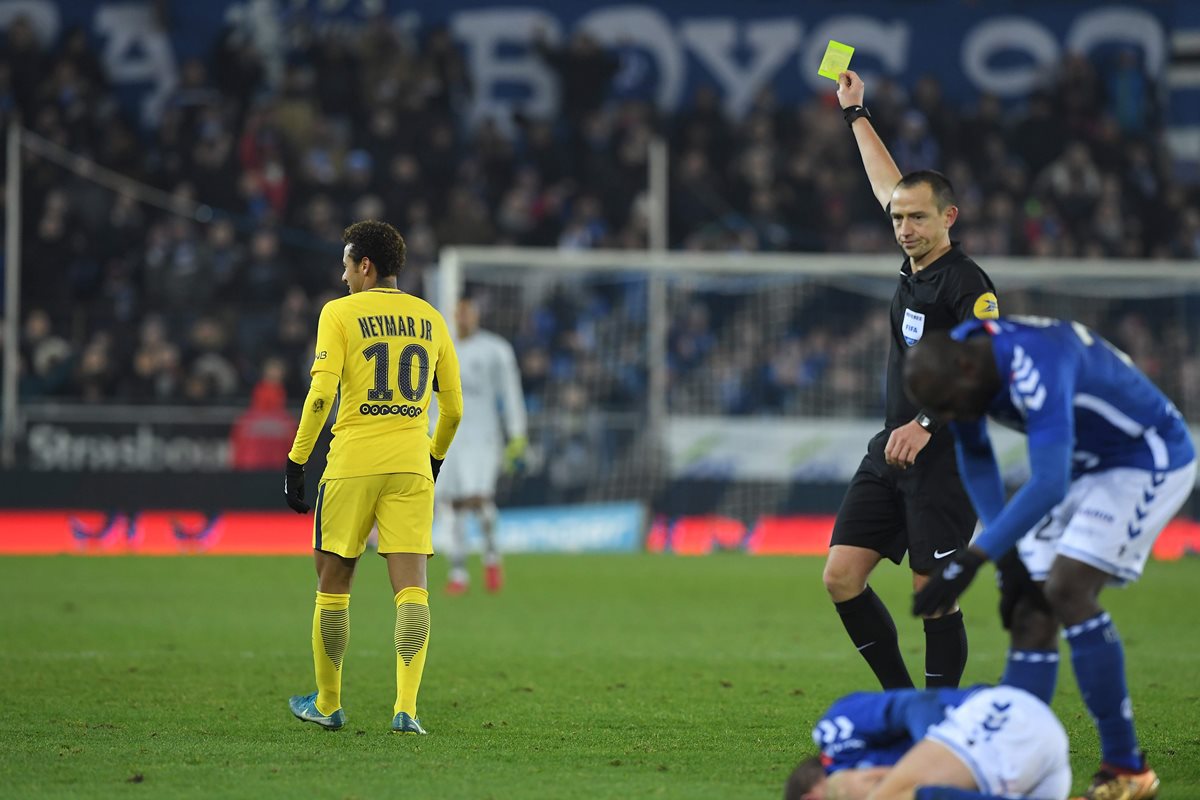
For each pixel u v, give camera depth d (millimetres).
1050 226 81062
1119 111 89062
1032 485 15414
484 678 28656
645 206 78875
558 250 78125
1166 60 90625
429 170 79312
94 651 32031
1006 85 90250
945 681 21312
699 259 61969
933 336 16188
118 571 52094
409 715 22344
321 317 22328
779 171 81500
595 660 31594
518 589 48531
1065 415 15680
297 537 61562
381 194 77250
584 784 18641
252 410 63312
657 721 23812
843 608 21797
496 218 79688
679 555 62469
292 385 70062
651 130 82938
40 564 54469
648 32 89562
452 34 88812
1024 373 15820
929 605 15438
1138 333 72750
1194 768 20000
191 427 62500
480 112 88500
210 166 76938
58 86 81125
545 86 88750
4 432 61406
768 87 85688
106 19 86312
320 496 22344
